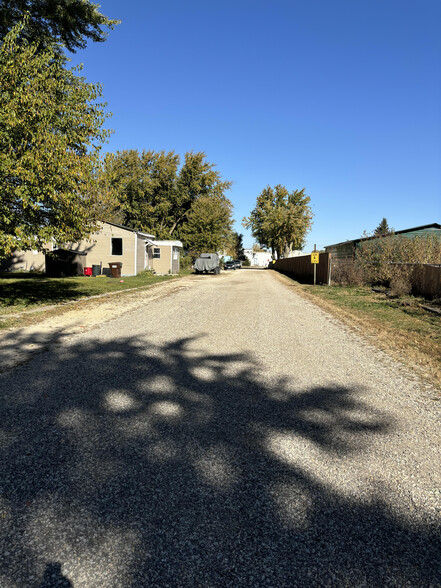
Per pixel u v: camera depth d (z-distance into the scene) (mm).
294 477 2518
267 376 4629
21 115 8820
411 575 1757
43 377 4457
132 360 5238
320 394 4051
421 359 5359
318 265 21109
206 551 1877
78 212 10102
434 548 1926
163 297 13406
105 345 6082
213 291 15977
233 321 8398
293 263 33000
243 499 2281
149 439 3002
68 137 9922
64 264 25266
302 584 1698
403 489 2406
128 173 43062
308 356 5551
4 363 5016
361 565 1809
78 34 15727
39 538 1945
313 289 16703
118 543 1922
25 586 1660
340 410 3637
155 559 1823
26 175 8508
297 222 61625
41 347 5906
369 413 3576
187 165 46375
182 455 2771
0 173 8477
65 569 1757
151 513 2146
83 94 10617
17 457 2709
